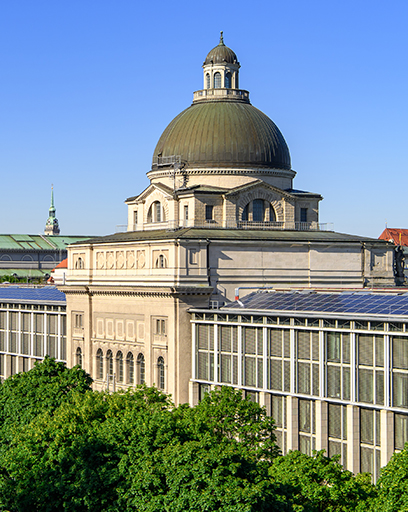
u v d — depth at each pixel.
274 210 128.38
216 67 135.00
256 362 98.00
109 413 74.31
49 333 137.62
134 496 61.81
